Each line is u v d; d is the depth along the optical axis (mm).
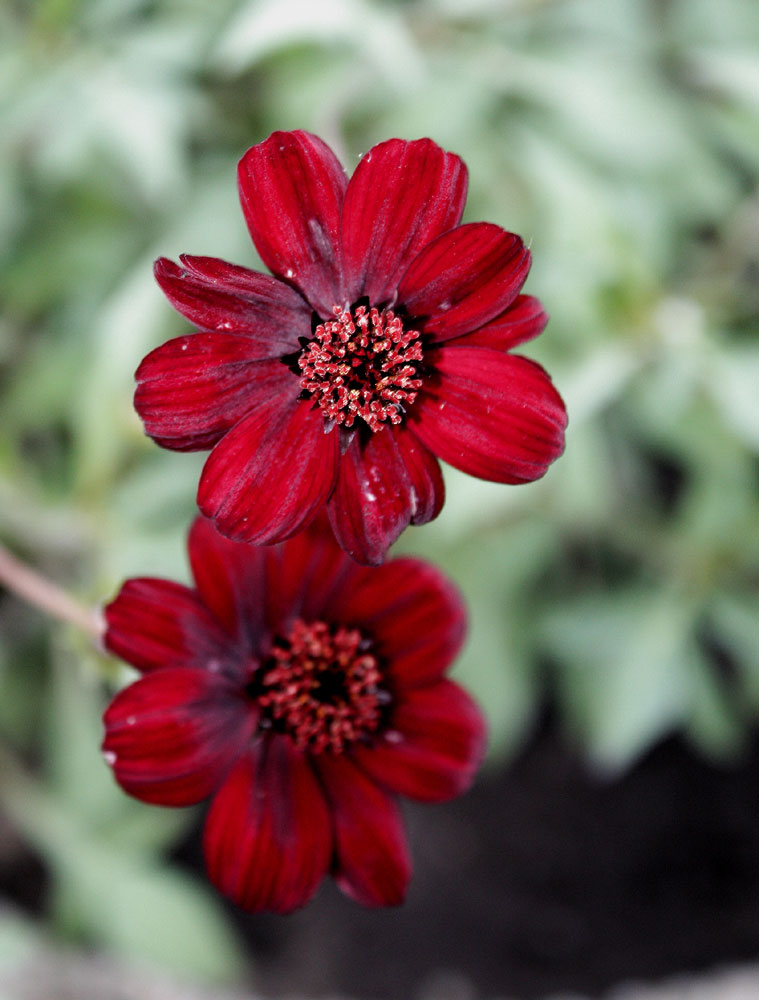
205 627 233
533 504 330
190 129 338
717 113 320
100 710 343
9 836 405
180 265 215
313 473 217
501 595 350
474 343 221
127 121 302
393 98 327
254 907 232
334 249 216
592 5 352
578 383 298
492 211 329
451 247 214
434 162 214
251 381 217
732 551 337
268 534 215
